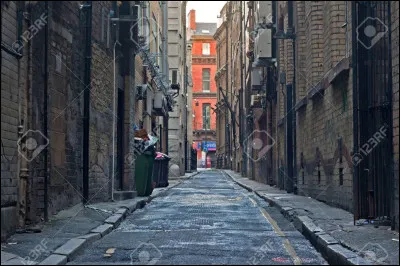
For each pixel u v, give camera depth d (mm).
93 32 14125
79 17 13008
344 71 12469
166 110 30438
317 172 16172
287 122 21141
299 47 18797
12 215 8922
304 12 18672
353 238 8359
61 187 11844
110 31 15906
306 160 17906
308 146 17547
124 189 17703
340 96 13062
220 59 70688
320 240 8445
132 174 18109
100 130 14875
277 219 12758
